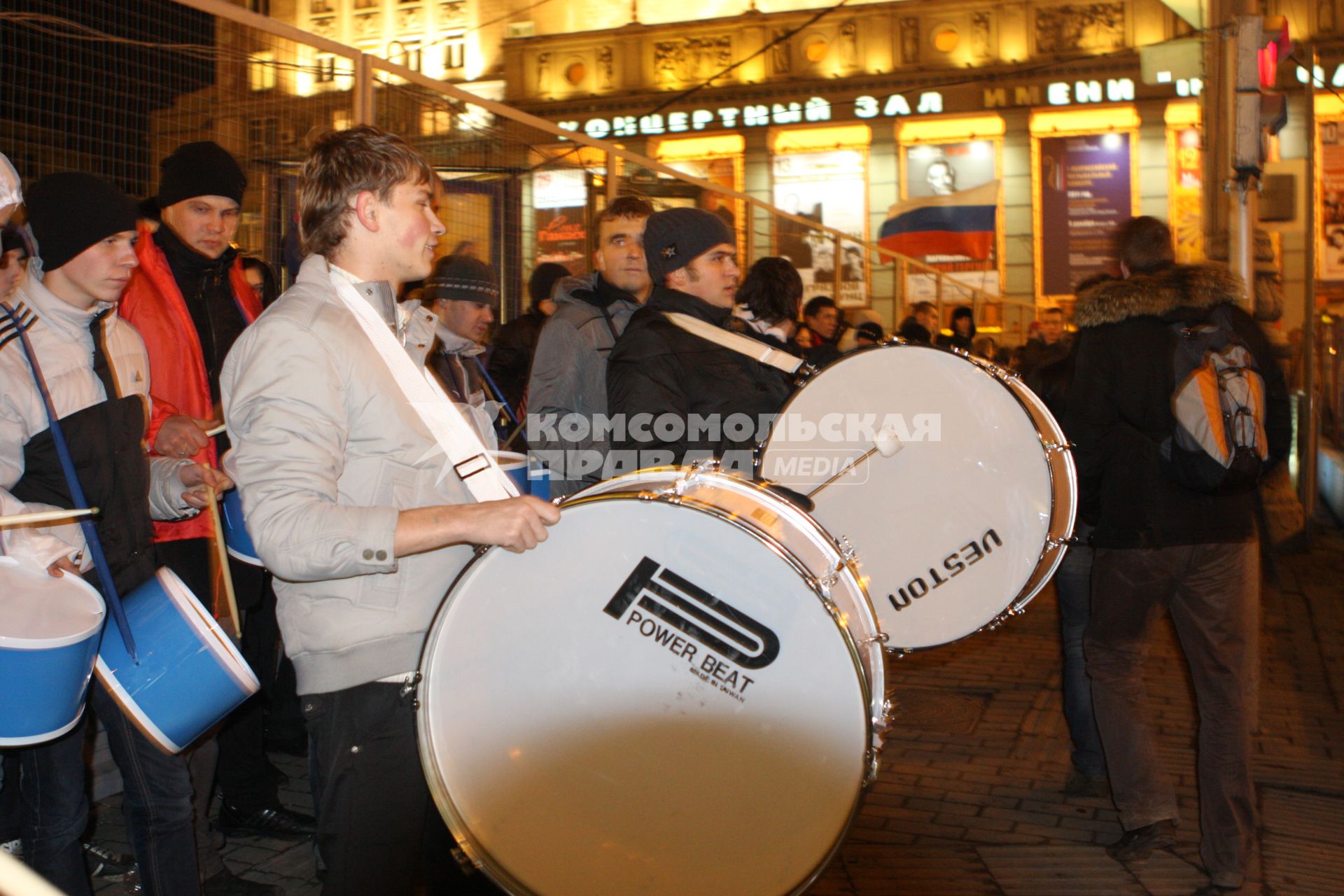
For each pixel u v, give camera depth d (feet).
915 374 9.37
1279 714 16.83
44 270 8.82
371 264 7.12
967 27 92.68
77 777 8.50
